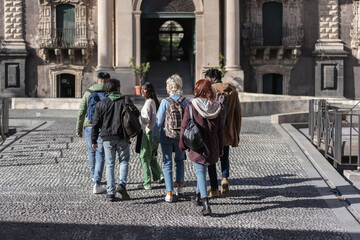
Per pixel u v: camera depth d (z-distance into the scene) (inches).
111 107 334.3
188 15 1376.7
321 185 382.6
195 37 1376.7
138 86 1248.8
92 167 387.2
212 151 302.4
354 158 503.8
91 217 299.7
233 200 340.8
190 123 300.0
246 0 1477.6
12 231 271.1
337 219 295.7
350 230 275.0
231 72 1350.9
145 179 371.9
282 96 1132.5
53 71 1481.3
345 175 418.0
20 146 568.4
